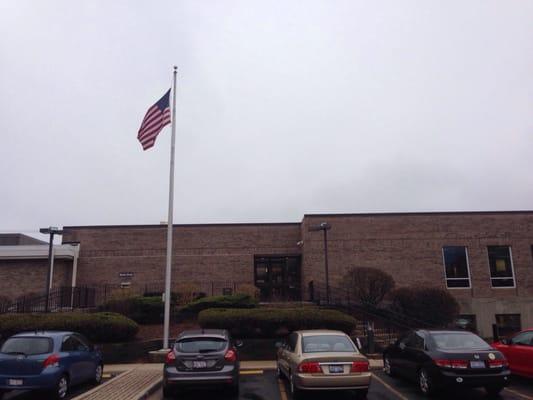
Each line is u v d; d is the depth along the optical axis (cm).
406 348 1304
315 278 2972
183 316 2275
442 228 3080
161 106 2014
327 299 2559
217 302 2267
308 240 3017
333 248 3019
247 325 1919
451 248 3078
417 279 3011
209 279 3142
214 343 1156
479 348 1156
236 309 2014
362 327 2197
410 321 2400
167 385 1103
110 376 1529
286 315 1925
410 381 1359
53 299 2578
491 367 1106
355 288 2600
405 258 3031
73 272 3070
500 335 2708
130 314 2239
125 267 3141
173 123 1977
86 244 3166
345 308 2414
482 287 3014
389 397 1162
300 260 3231
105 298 2727
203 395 1199
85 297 2667
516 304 2783
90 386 1349
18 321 1797
